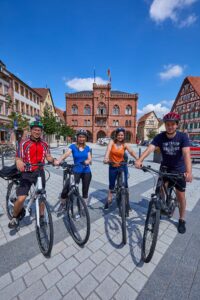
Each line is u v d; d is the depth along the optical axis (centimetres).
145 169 270
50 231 244
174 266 239
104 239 298
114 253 263
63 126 3750
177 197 313
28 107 3162
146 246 253
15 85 2670
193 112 4238
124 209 288
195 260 251
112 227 337
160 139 290
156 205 243
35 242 285
